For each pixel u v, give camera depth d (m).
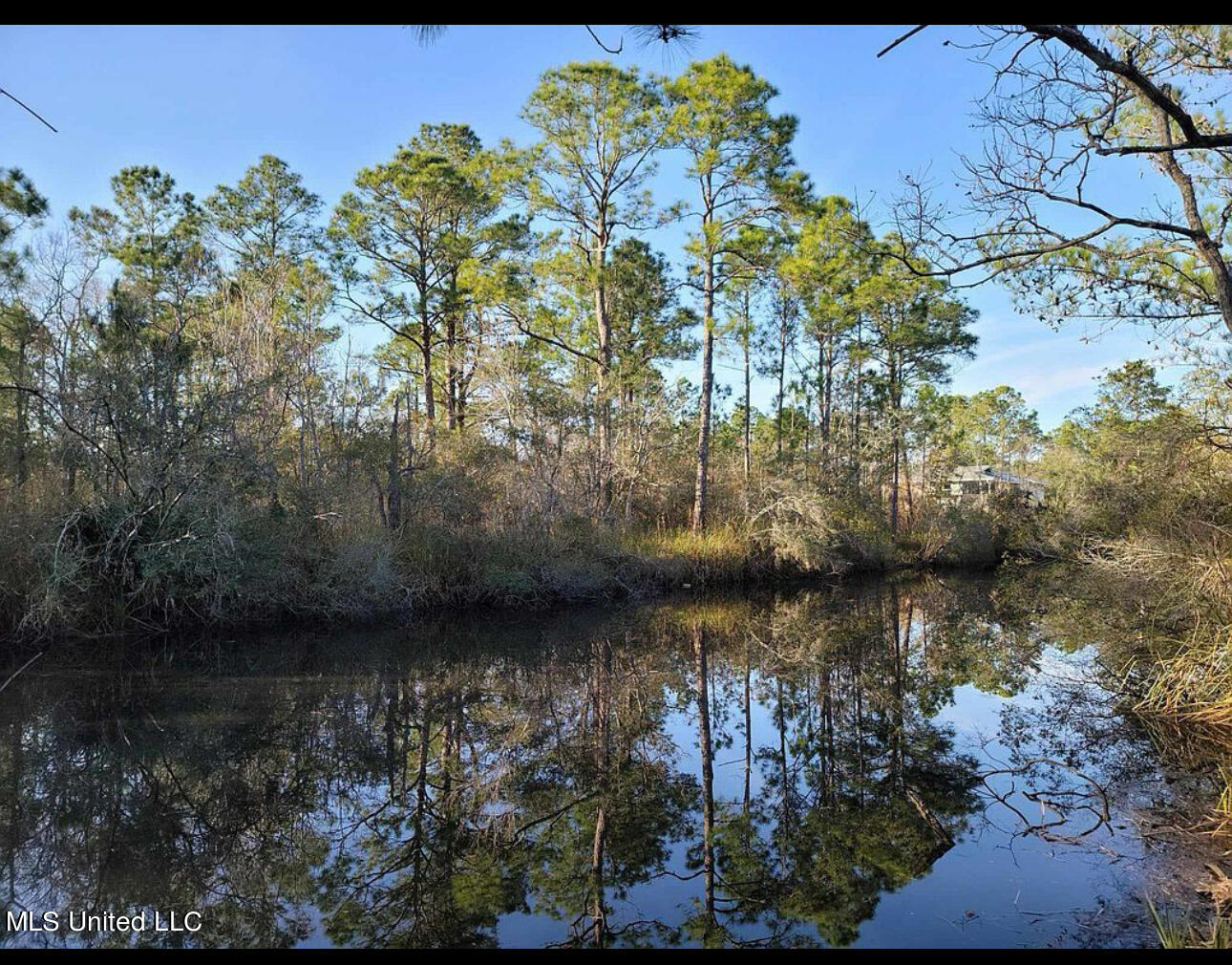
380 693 9.47
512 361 18.62
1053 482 24.84
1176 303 8.27
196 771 6.70
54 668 9.93
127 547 11.12
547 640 13.24
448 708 8.99
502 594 15.40
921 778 6.75
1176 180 8.37
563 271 20.97
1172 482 10.99
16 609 10.53
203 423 11.30
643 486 21.50
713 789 6.59
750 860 5.18
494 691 9.89
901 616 16.58
